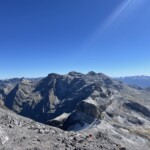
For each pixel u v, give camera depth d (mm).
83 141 36656
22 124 37719
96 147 35719
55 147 28875
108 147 39188
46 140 31156
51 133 36656
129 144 73438
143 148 75250
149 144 85875
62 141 32625
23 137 29656
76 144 33094
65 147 29844
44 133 35406
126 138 84000
